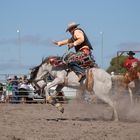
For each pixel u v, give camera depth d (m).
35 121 14.98
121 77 17.58
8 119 15.74
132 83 17.58
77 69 15.30
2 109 21.34
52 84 15.33
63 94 25.59
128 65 17.81
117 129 12.80
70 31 15.52
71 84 15.39
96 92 15.30
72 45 15.23
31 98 26.33
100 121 15.23
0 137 11.17
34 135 11.51
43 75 15.77
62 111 15.24
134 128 13.12
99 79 15.30
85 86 15.37
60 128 12.96
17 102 26.55
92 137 11.21
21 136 11.34
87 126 13.52
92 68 15.43
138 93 17.88
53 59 15.55
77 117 17.33
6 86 26.77
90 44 15.51
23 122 14.60
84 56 15.30
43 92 15.86
